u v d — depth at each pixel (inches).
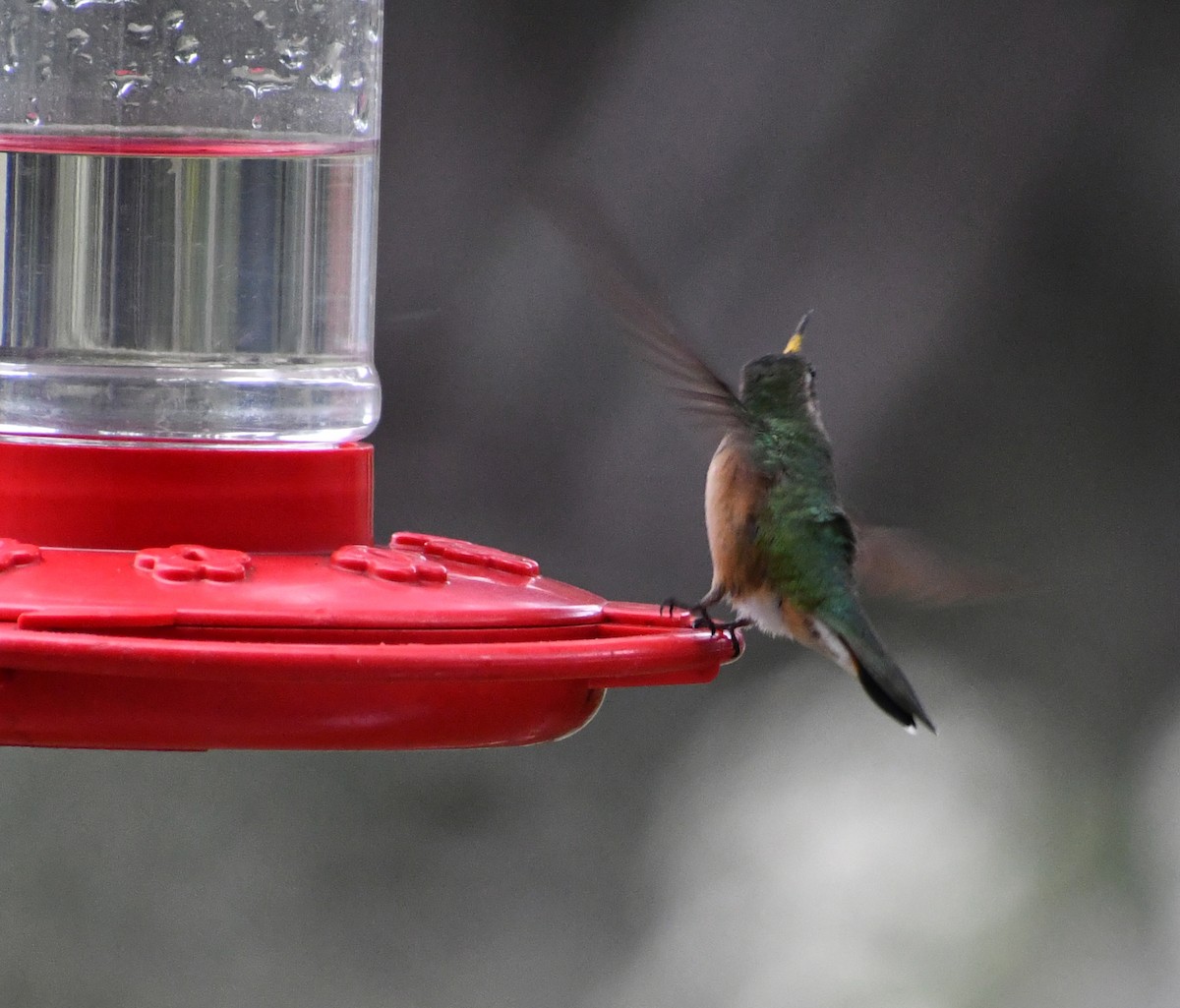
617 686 205.6
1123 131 494.3
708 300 475.2
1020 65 490.3
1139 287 498.0
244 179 233.9
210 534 205.6
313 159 239.0
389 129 478.6
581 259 225.9
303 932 483.2
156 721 179.5
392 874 494.0
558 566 473.7
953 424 492.7
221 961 475.2
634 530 473.7
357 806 504.4
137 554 198.2
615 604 218.7
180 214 231.0
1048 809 481.1
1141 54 493.7
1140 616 502.3
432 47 480.7
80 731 179.3
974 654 513.0
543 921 486.9
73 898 480.7
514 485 476.7
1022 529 496.1
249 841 495.2
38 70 227.5
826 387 482.0
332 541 213.8
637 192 478.0
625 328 248.1
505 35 482.3
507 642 188.2
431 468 476.4
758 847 485.4
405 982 475.5
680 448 473.7
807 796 492.7
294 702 182.1
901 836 478.3
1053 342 496.4
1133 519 498.9
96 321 228.2
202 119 231.1
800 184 482.3
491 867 495.8
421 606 189.5
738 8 482.0
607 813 504.1
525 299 477.1
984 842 476.7
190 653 167.0
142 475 204.1
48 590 182.7
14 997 462.9
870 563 261.3
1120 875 466.6
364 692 183.9
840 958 459.2
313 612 181.6
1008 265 492.7
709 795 500.7
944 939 459.5
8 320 225.9
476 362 478.0
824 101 483.8
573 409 476.7
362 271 244.2
